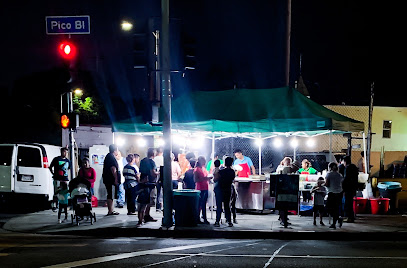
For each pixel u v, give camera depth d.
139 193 11.23
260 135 17.06
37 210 15.55
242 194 14.20
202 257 7.81
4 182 14.76
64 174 13.85
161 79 11.18
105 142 20.67
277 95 14.96
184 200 11.20
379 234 10.46
